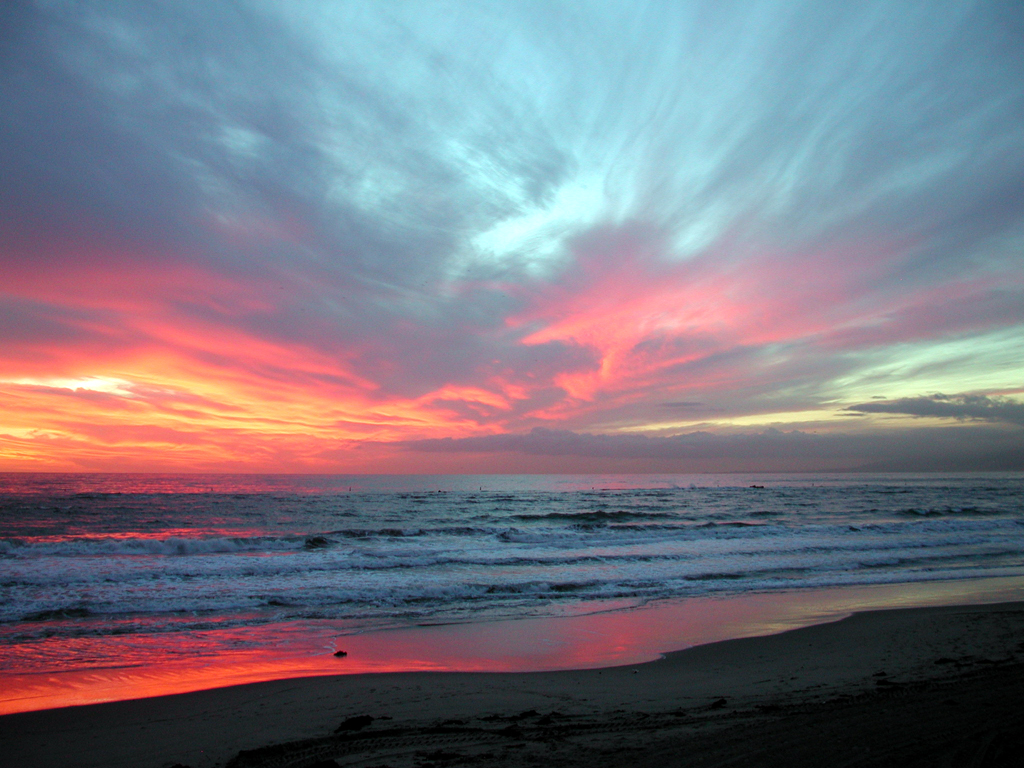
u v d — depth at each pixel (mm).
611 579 17109
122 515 38750
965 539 26375
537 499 63969
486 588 15523
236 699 7668
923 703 6508
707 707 7000
